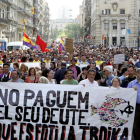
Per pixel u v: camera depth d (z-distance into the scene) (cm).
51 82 949
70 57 1410
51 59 1891
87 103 698
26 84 706
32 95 706
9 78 1038
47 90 704
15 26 6631
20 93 708
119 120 693
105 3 6500
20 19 7225
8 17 5778
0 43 4194
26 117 704
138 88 777
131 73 880
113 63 1343
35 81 991
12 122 707
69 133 695
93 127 695
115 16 7100
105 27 7206
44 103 704
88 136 693
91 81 844
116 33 7156
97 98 696
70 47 1410
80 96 698
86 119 695
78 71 1241
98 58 1595
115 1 7106
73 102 699
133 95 696
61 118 700
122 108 696
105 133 694
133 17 7106
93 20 8019
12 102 708
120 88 696
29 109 705
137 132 773
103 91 696
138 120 774
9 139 703
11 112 708
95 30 7338
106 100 696
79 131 694
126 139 692
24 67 1158
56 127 698
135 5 7106
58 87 702
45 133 698
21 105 707
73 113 698
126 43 7156
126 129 695
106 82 1024
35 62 1594
